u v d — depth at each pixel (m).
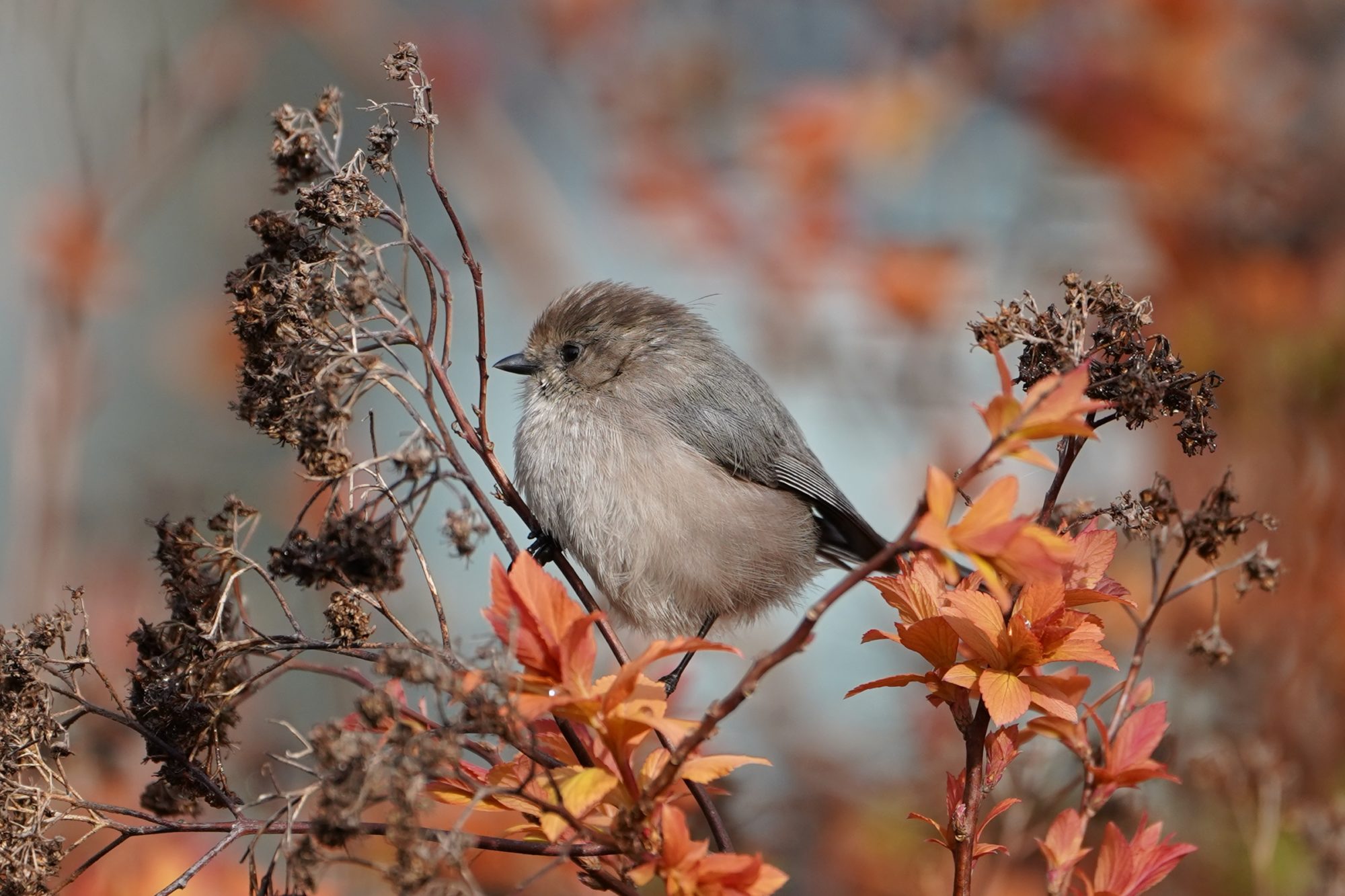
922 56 11.07
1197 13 10.54
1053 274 11.41
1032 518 4.22
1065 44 10.83
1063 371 5.03
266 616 11.09
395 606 10.32
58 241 10.36
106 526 10.89
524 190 13.20
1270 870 7.82
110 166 11.00
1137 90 10.52
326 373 4.89
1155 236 10.55
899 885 9.32
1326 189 10.36
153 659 5.20
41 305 10.37
